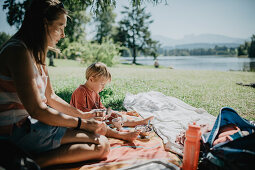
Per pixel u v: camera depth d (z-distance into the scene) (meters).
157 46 50.47
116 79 8.89
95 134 2.02
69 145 1.80
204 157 1.89
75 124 1.82
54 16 1.63
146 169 1.90
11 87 1.49
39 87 1.70
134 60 50.44
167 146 2.41
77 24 25.27
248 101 5.18
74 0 5.77
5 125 1.50
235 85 8.12
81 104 2.84
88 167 1.87
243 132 2.04
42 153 1.72
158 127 3.02
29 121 1.68
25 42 1.59
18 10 5.24
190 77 11.20
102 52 20.73
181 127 3.04
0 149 1.33
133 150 2.30
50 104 2.19
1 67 1.44
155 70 16.19
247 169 1.47
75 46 21.81
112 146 2.39
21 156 1.36
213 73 14.12
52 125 1.72
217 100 5.28
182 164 1.99
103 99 4.79
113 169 1.87
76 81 7.83
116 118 2.93
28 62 1.48
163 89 6.72
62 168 1.84
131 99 4.58
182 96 5.65
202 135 2.15
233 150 1.60
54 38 1.75
